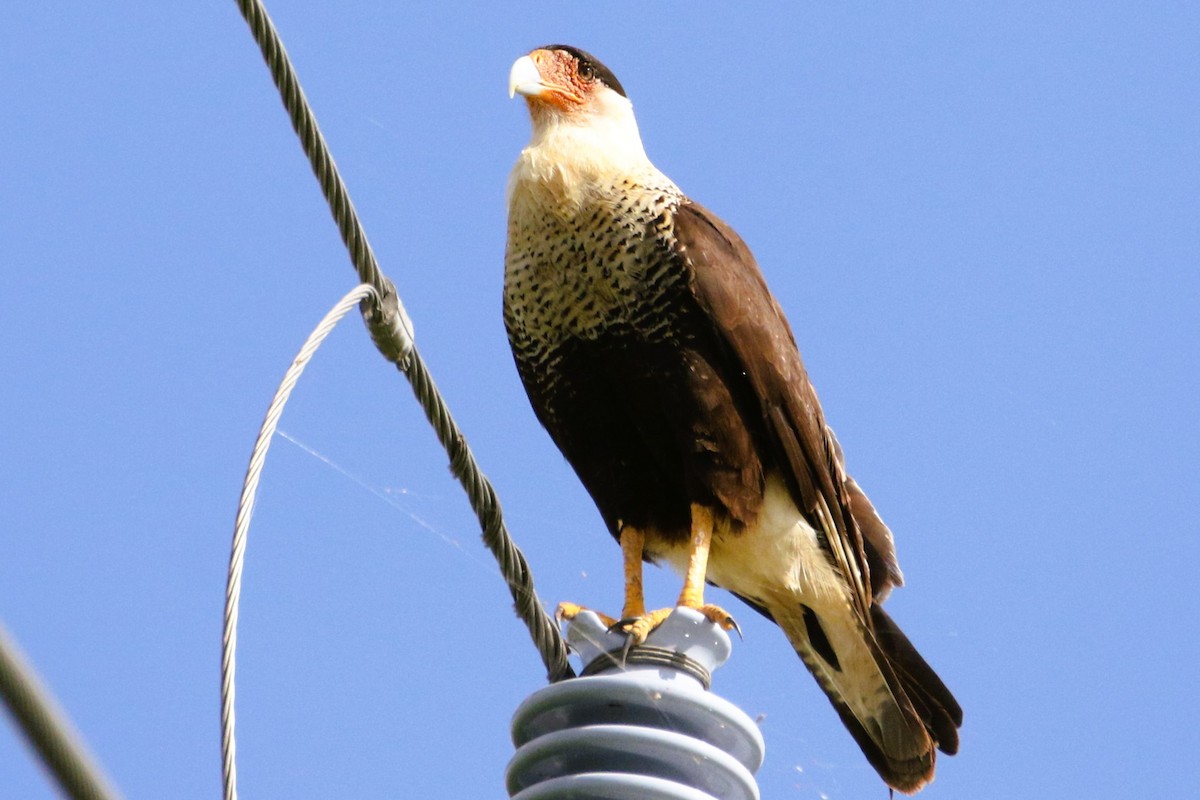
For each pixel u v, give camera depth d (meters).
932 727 11.27
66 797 4.57
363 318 8.27
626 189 11.37
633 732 7.81
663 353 11.15
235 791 6.25
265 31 7.54
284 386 7.44
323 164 7.89
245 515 6.97
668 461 11.34
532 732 8.19
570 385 11.55
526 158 11.63
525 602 8.78
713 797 7.75
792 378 11.22
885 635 11.35
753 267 11.62
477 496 8.58
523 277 11.55
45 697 4.53
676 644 8.48
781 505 11.24
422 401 8.41
